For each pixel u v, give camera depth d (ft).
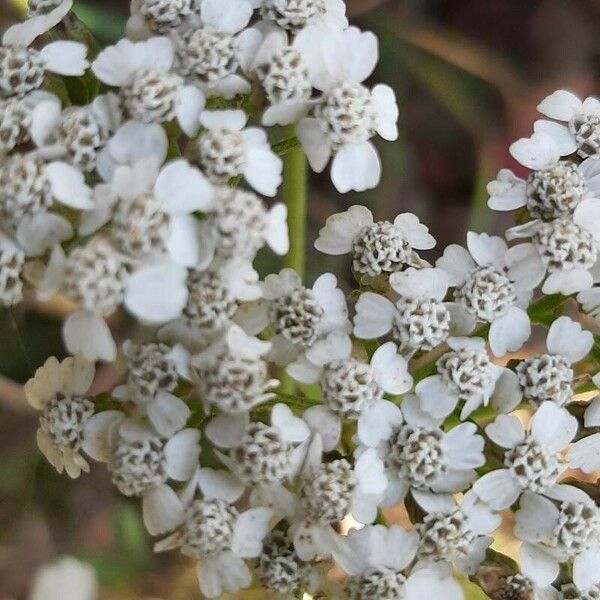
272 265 0.37
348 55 0.30
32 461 0.37
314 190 0.41
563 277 0.30
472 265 0.30
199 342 0.29
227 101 0.30
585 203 0.30
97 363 0.36
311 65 0.30
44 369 0.30
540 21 0.43
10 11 0.38
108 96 0.29
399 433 0.30
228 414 0.29
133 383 0.29
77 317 0.28
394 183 0.42
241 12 0.30
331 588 0.30
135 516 0.36
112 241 0.28
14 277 0.28
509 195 0.31
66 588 0.29
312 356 0.30
